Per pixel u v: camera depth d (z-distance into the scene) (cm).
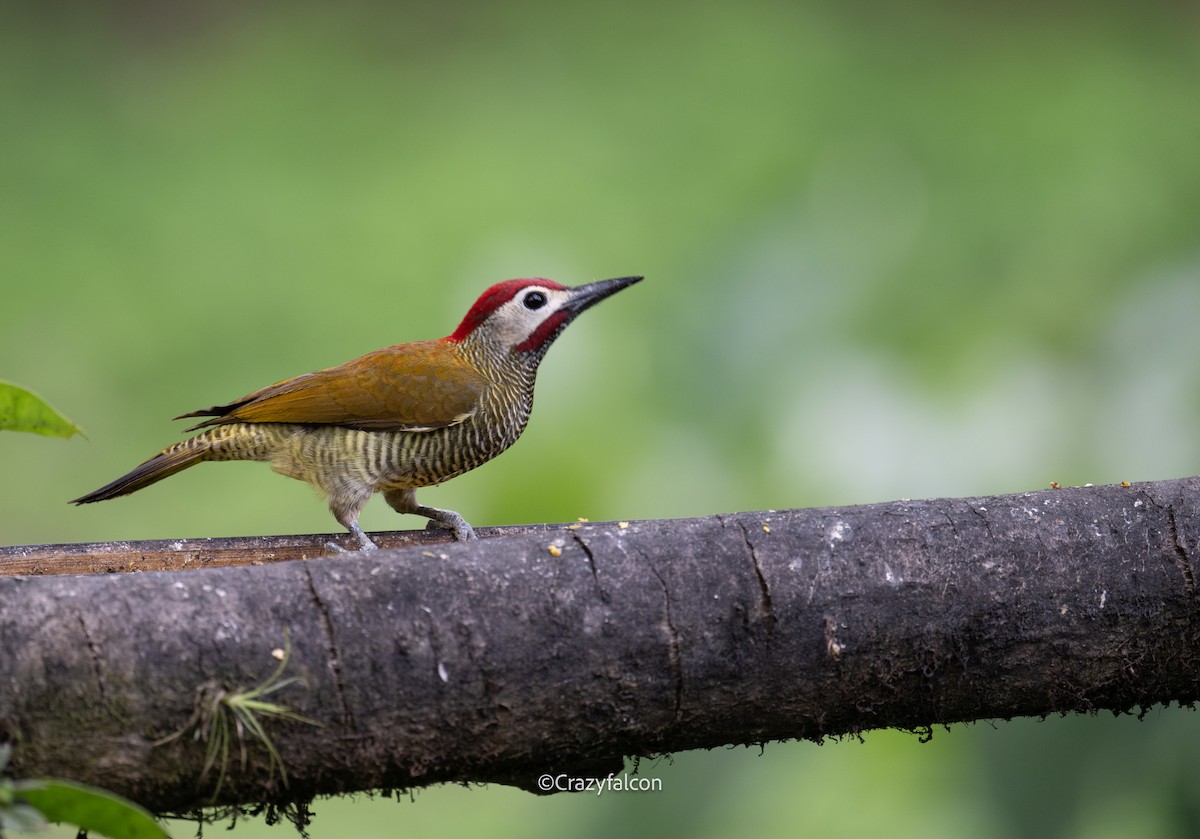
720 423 1059
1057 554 792
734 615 754
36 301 2283
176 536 1922
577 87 2789
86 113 2764
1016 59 2423
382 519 1511
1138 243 1045
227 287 2322
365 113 2823
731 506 1034
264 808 756
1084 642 794
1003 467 980
